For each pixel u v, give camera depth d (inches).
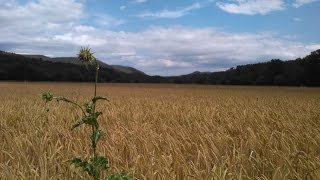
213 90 1834.4
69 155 241.4
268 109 542.9
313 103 776.3
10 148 266.1
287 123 376.5
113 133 325.7
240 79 4180.6
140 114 490.9
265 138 288.4
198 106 628.1
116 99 885.2
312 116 469.4
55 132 326.0
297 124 384.2
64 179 198.7
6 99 804.0
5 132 317.7
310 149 259.3
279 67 4028.1
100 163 124.1
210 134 304.8
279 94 1396.4
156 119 452.8
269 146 257.9
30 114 448.8
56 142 279.6
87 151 245.1
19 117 432.5
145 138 287.6
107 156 244.1
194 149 276.4
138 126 375.9
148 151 249.1
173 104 690.2
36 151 245.8
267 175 212.1
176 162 219.1
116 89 1787.6
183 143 289.4
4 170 204.8
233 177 189.3
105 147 259.9
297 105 701.9
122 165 227.9
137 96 1074.1
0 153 253.6
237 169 214.2
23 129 354.3
